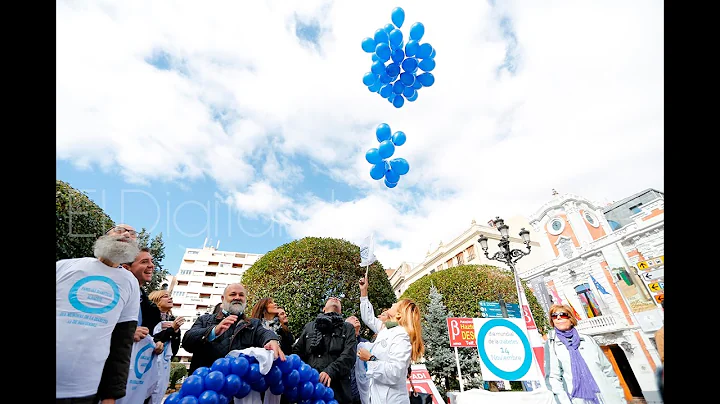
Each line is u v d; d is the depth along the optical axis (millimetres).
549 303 12242
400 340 3006
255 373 2420
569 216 17828
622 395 2822
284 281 7820
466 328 7957
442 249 25391
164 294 3668
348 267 8383
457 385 11594
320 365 3283
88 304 1873
